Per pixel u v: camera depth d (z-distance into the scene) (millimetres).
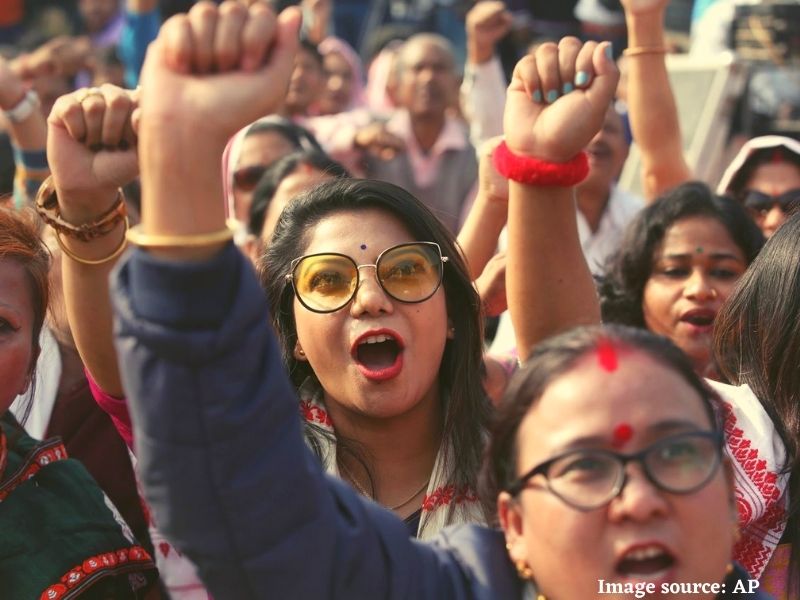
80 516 2289
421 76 6066
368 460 2395
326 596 1572
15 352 2254
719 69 5359
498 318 4270
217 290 1468
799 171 3893
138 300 1456
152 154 1473
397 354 2314
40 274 2346
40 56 5719
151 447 1483
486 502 1822
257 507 1504
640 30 3744
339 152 5961
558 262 2221
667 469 1532
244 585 1540
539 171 2115
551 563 1558
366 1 8836
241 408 1486
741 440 2361
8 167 4980
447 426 2367
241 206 4156
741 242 3236
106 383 2348
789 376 2432
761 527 2350
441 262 2338
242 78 1479
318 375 2348
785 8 5703
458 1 8461
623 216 4469
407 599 1638
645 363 1594
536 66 2104
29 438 2418
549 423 1583
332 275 2307
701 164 5270
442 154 6086
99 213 2145
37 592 2174
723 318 2615
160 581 2432
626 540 1514
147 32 6273
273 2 6863
